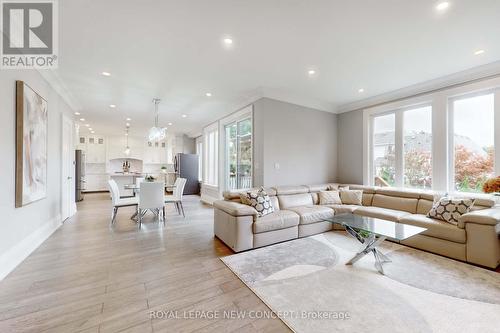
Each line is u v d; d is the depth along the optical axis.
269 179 4.39
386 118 4.63
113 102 5.09
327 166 5.33
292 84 4.04
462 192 3.49
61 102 4.29
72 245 3.16
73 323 1.61
